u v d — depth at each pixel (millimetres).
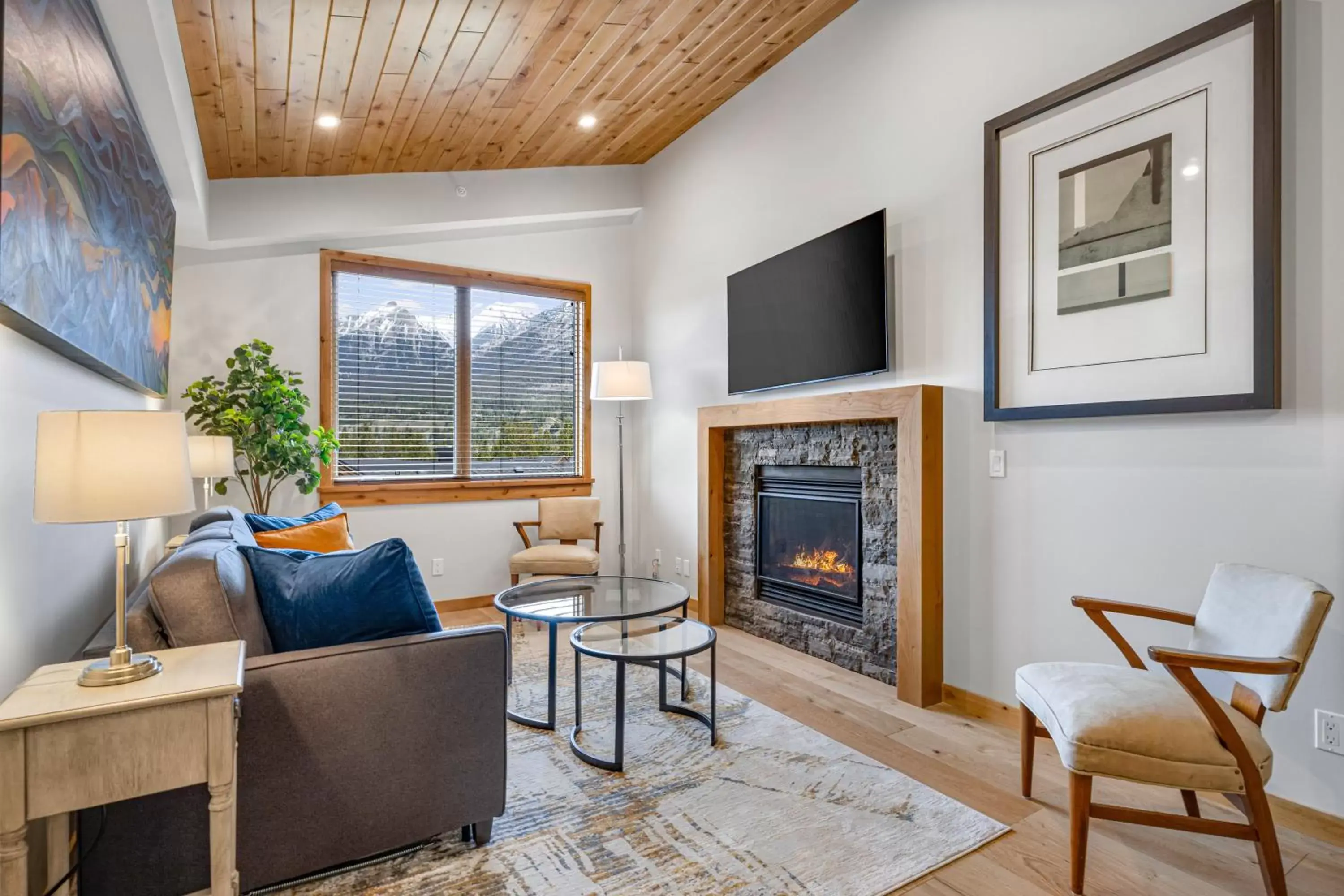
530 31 3033
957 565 2936
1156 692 1789
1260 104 1983
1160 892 1705
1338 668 1888
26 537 1534
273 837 1618
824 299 3537
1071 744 1677
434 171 4625
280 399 3873
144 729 1263
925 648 2926
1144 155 2277
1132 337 2309
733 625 4336
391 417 4738
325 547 2973
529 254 5180
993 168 2732
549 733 2670
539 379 5289
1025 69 2672
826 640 3598
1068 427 2529
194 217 3646
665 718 2812
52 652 1719
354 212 4410
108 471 1285
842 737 2629
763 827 1996
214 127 3414
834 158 3578
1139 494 2322
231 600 1674
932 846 1903
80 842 1488
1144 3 2301
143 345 2670
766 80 4043
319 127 3629
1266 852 1598
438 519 4781
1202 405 2105
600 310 5469
